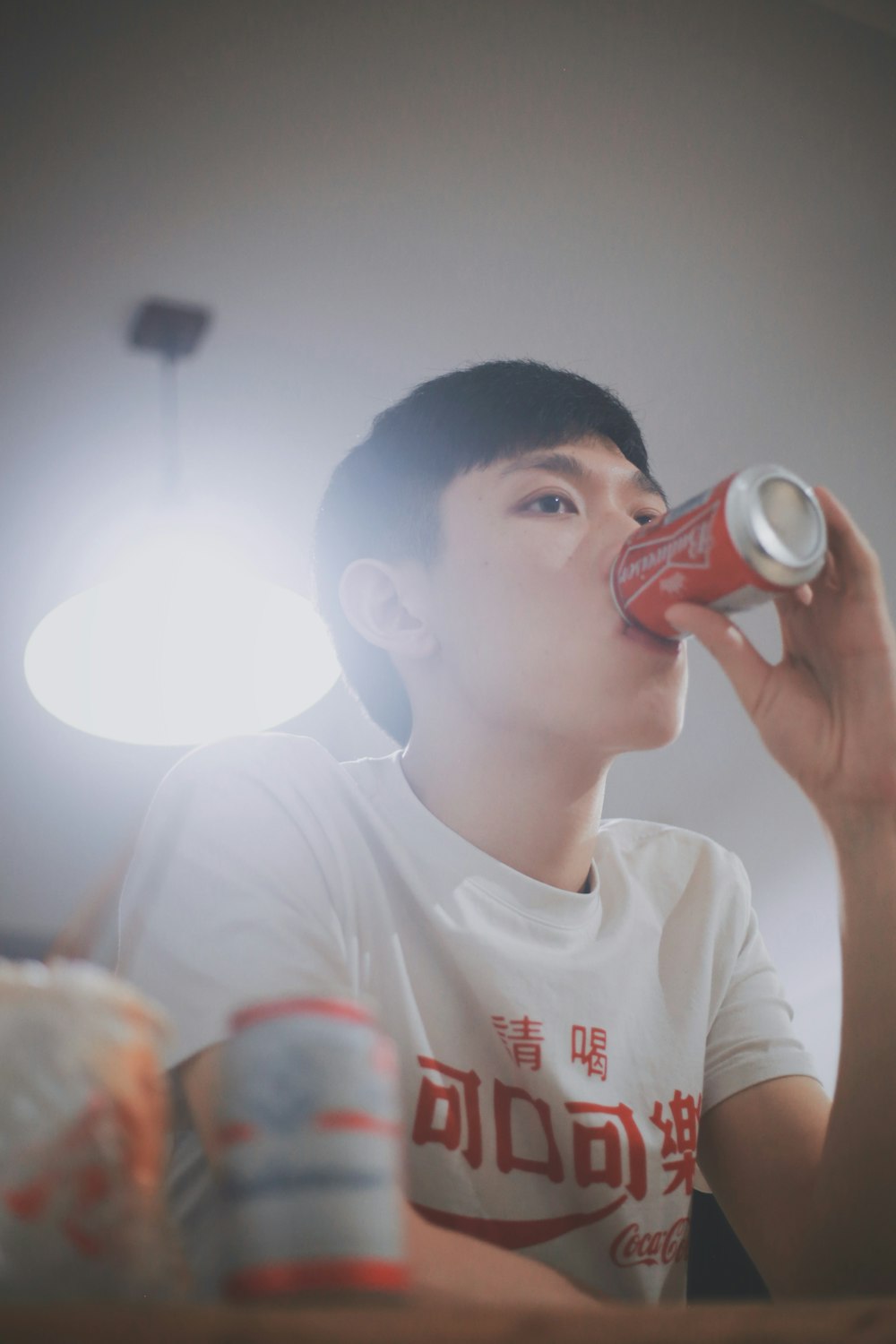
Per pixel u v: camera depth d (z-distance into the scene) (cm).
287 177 190
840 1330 42
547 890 108
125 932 84
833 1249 90
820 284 224
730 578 88
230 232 196
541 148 194
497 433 118
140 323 207
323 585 133
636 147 198
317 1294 41
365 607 122
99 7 166
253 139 184
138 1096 45
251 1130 44
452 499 117
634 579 98
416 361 224
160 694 174
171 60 173
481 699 109
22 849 299
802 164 206
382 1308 37
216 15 171
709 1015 117
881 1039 90
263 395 225
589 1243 97
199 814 98
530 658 105
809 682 99
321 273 205
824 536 88
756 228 213
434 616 116
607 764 107
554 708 103
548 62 186
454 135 190
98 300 203
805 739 97
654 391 237
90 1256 42
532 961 105
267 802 103
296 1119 44
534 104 190
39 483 231
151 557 174
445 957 103
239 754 108
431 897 105
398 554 121
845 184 210
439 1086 97
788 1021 121
